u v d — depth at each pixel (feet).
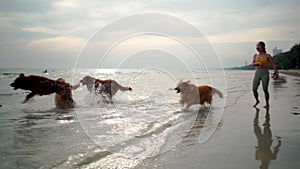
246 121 19.45
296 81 66.39
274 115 21.67
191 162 11.35
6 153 12.45
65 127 17.70
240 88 46.06
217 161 11.49
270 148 13.24
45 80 27.84
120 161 11.50
